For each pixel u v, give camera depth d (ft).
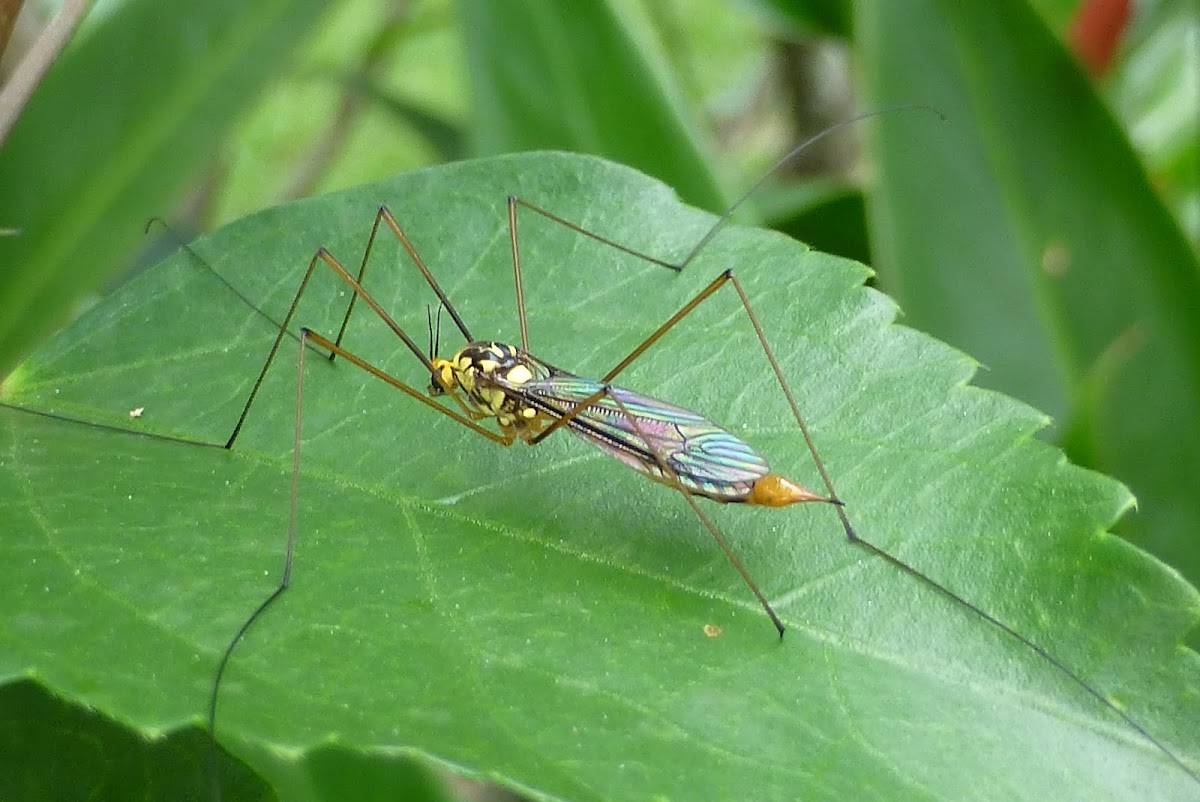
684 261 0.76
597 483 0.74
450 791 0.79
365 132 1.37
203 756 0.72
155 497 0.72
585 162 0.77
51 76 0.80
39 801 0.72
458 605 0.71
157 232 0.87
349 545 0.72
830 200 0.84
